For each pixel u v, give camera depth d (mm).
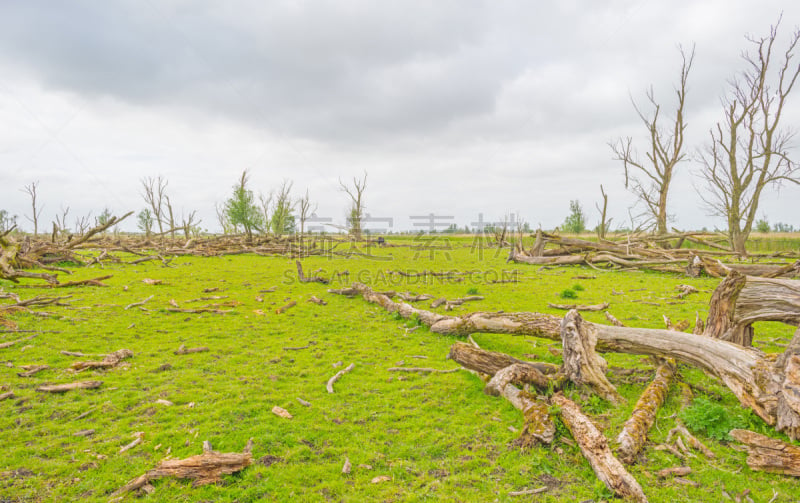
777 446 4090
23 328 9281
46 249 21906
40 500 3773
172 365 7371
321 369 7324
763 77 24812
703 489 3898
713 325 6977
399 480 4156
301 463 4426
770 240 32625
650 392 5492
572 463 4336
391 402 5992
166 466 4082
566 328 6070
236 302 13195
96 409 5586
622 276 20391
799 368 4602
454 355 6922
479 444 4805
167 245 35438
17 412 5465
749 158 25656
